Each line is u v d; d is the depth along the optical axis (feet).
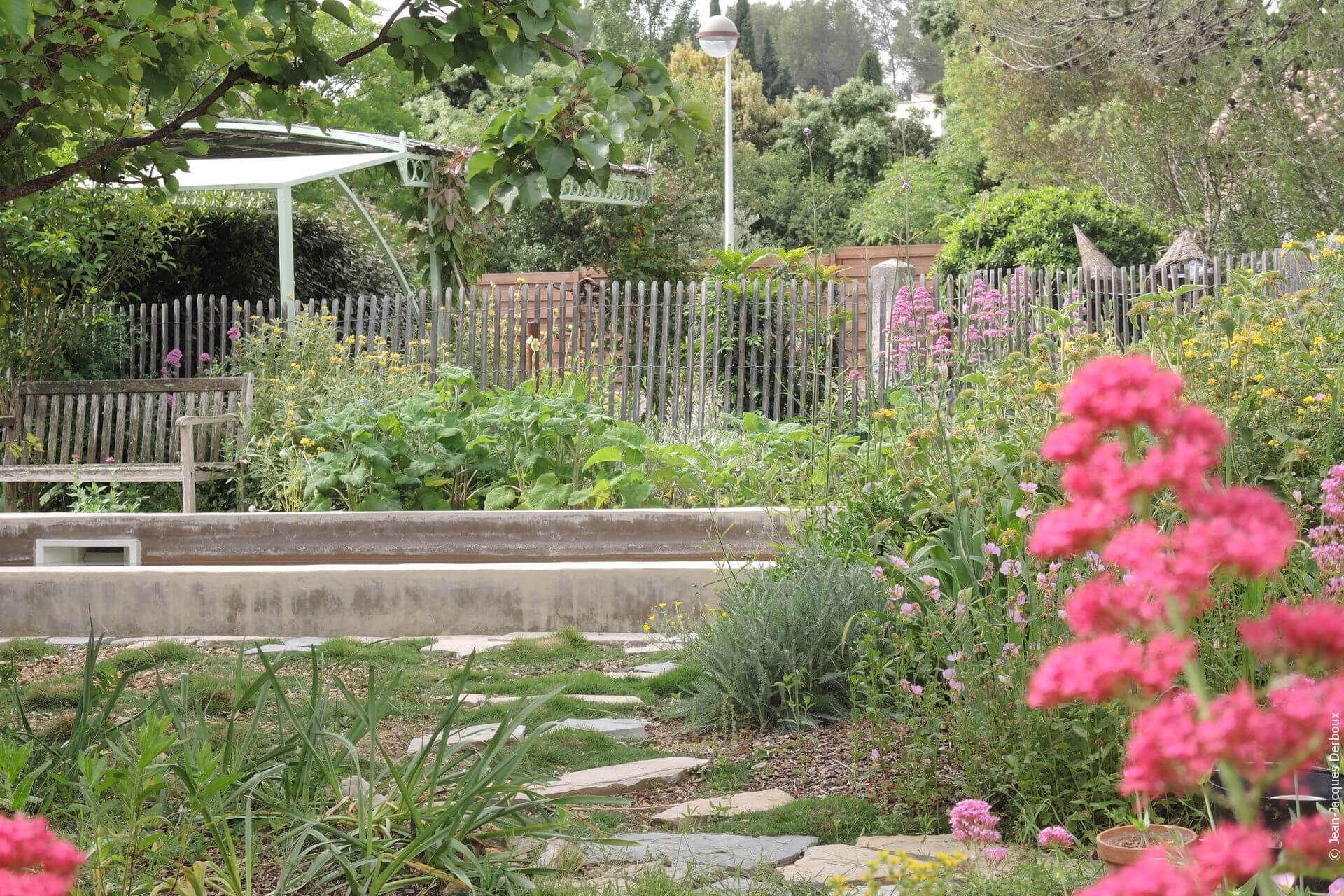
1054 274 37.29
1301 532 14.38
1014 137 95.61
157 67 13.91
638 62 12.34
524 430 30.30
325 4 12.90
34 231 35.19
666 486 28.99
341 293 49.75
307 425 31.83
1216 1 51.75
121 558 28.58
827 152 116.98
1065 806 12.13
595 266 63.36
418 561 25.98
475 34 12.99
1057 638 12.50
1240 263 35.24
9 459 34.17
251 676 19.29
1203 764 3.36
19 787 9.23
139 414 34.14
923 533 18.03
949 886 9.95
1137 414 3.45
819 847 12.16
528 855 11.86
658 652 21.71
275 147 44.32
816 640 17.17
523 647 21.81
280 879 10.75
